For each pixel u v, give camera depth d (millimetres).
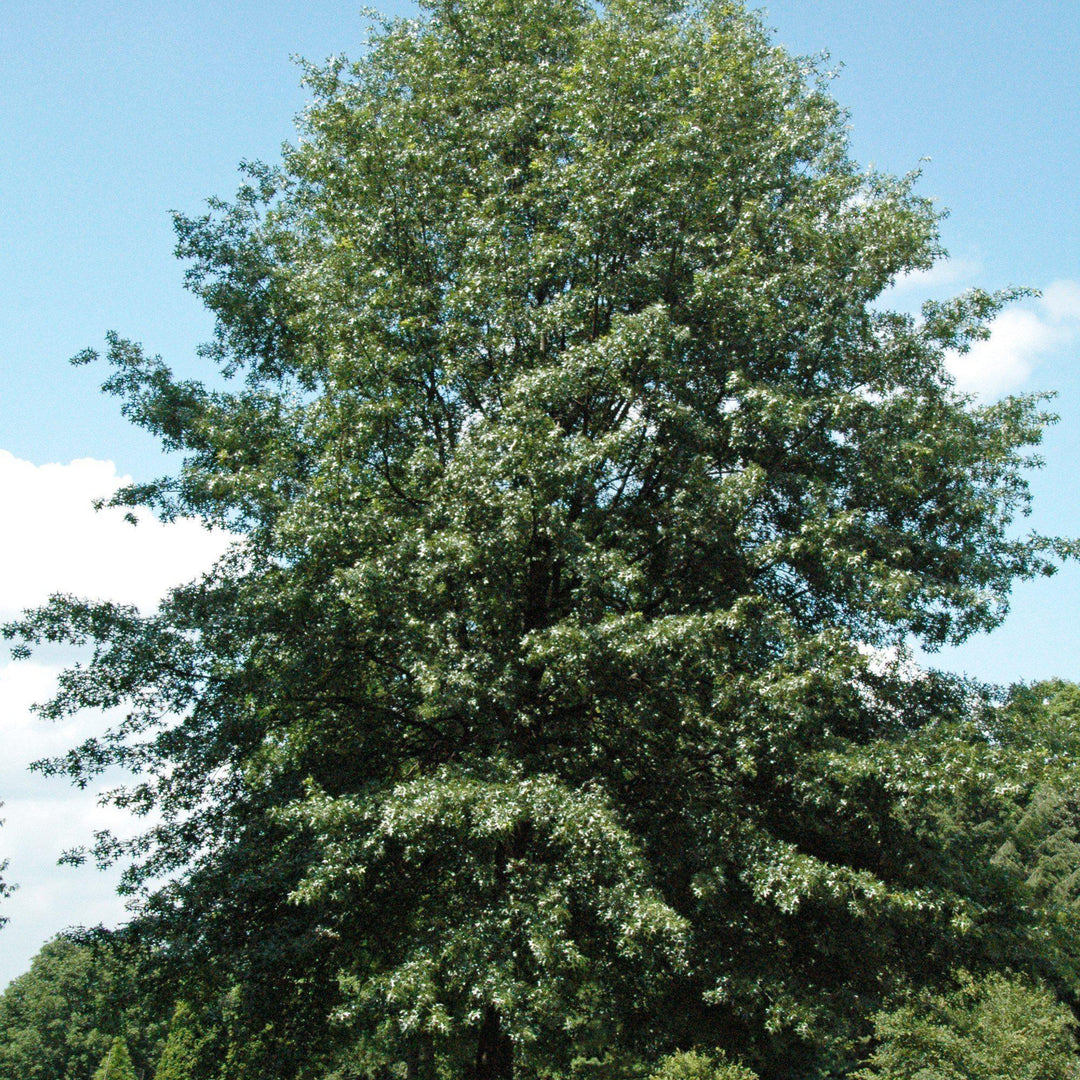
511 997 9898
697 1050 18422
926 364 14164
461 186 15055
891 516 13664
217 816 14625
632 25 15195
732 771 12516
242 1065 12898
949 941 11586
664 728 12648
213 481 14406
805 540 12203
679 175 13289
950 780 10695
